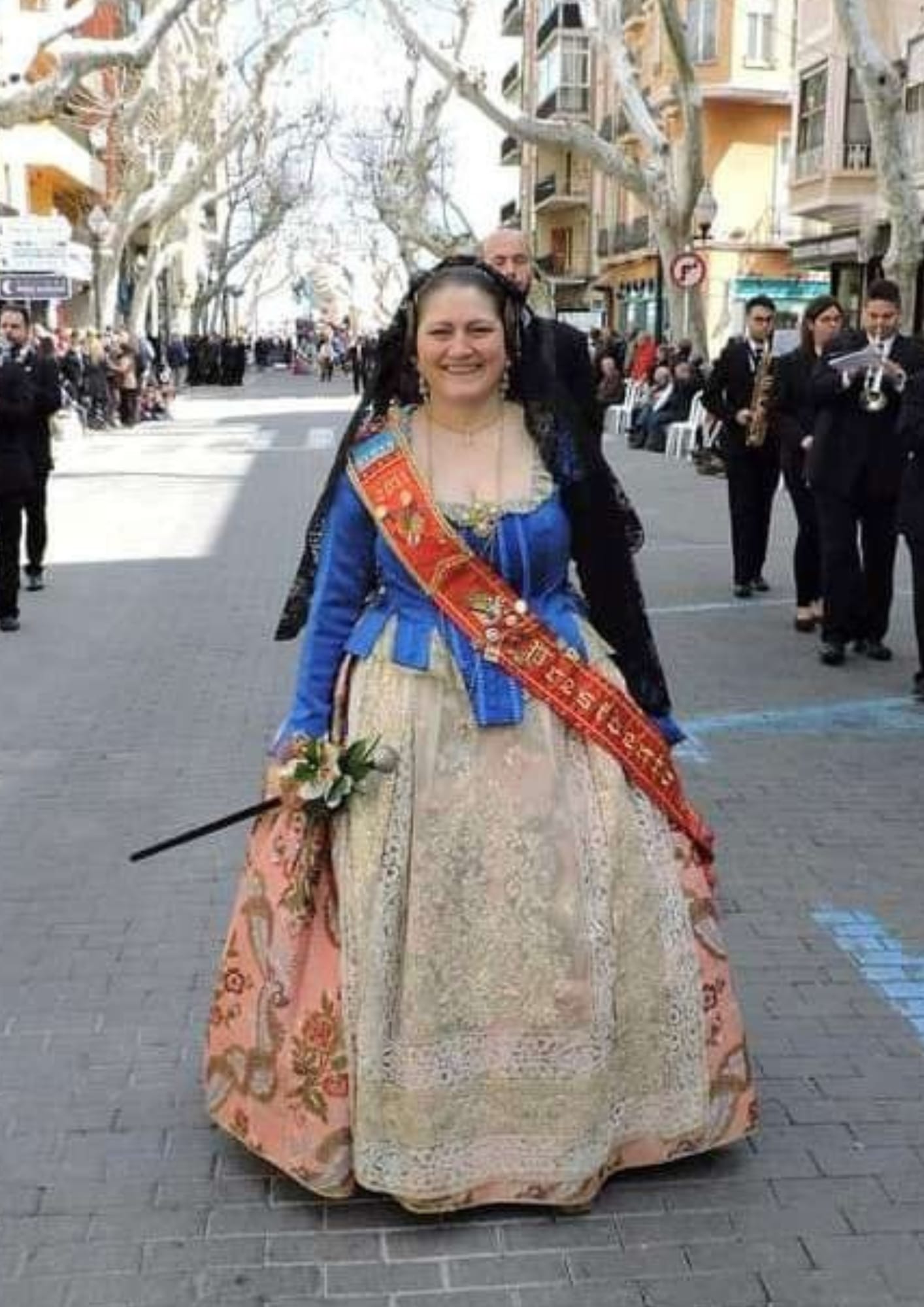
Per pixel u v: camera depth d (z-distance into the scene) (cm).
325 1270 298
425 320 311
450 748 309
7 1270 301
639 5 4069
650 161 2786
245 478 1836
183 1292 293
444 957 304
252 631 926
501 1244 305
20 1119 355
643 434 2312
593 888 310
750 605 983
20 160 3388
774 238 4119
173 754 659
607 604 333
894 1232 311
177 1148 341
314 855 315
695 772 623
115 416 2820
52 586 1086
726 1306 288
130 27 3609
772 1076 375
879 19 2728
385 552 316
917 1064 382
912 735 680
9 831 561
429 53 2861
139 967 439
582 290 5453
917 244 1925
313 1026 315
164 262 4384
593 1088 309
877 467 786
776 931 463
